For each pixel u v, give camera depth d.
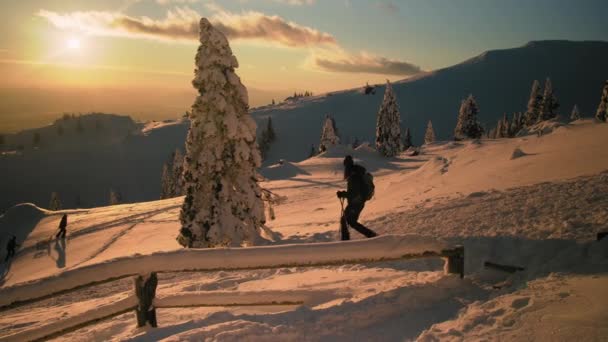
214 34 17.61
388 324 3.82
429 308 4.09
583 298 3.47
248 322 3.80
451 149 70.19
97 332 4.61
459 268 4.63
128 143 199.75
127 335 4.13
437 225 8.70
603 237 5.25
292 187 41.62
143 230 28.73
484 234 7.11
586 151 16.05
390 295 4.23
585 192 8.45
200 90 18.00
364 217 13.05
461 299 4.19
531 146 25.53
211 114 17.92
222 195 17.94
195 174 18.19
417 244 4.52
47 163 187.00
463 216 8.85
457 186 16.38
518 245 6.15
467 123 90.19
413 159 65.19
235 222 17.86
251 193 18.36
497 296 4.06
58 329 4.06
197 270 4.20
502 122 136.88
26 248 29.98
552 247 5.69
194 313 4.72
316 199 32.41
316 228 16.05
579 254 4.96
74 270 4.00
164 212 35.59
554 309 3.35
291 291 4.48
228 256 4.23
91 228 31.72
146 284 4.19
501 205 8.99
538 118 99.88
